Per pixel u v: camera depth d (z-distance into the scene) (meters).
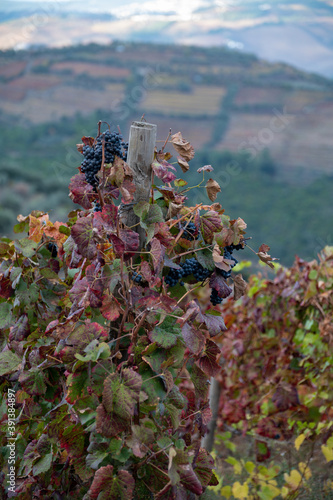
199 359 1.84
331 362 3.33
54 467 1.88
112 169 1.60
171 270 1.83
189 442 1.91
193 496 1.82
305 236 21.41
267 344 3.60
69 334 1.58
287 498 2.88
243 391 3.66
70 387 1.57
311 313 3.52
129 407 1.48
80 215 1.94
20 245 2.04
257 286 3.78
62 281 2.14
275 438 3.52
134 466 1.64
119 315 1.68
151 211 1.68
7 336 2.18
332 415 3.35
